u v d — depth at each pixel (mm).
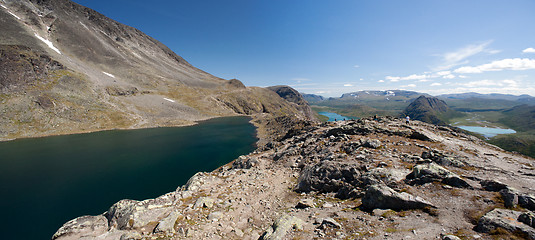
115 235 15719
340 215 16844
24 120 104625
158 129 130500
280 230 14828
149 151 77562
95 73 189000
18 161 63438
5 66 121938
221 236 16516
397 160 25672
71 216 35344
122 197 42000
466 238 10602
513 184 17000
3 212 36312
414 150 29641
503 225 10844
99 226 17453
